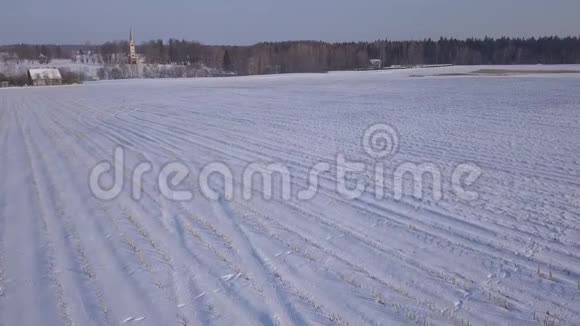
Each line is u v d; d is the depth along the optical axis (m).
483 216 7.88
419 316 4.89
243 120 21.17
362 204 8.70
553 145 13.49
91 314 5.11
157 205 8.98
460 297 5.27
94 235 7.48
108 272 6.12
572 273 5.77
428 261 6.21
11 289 5.72
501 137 15.06
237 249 6.76
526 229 7.23
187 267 6.20
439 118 20.27
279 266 6.16
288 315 4.98
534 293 5.33
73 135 17.86
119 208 8.86
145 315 5.06
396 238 7.03
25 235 7.57
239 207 8.71
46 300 5.44
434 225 7.53
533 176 10.26
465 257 6.31
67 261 6.51
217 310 5.11
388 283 5.63
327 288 5.54
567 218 7.64
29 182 10.98
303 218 8.02
